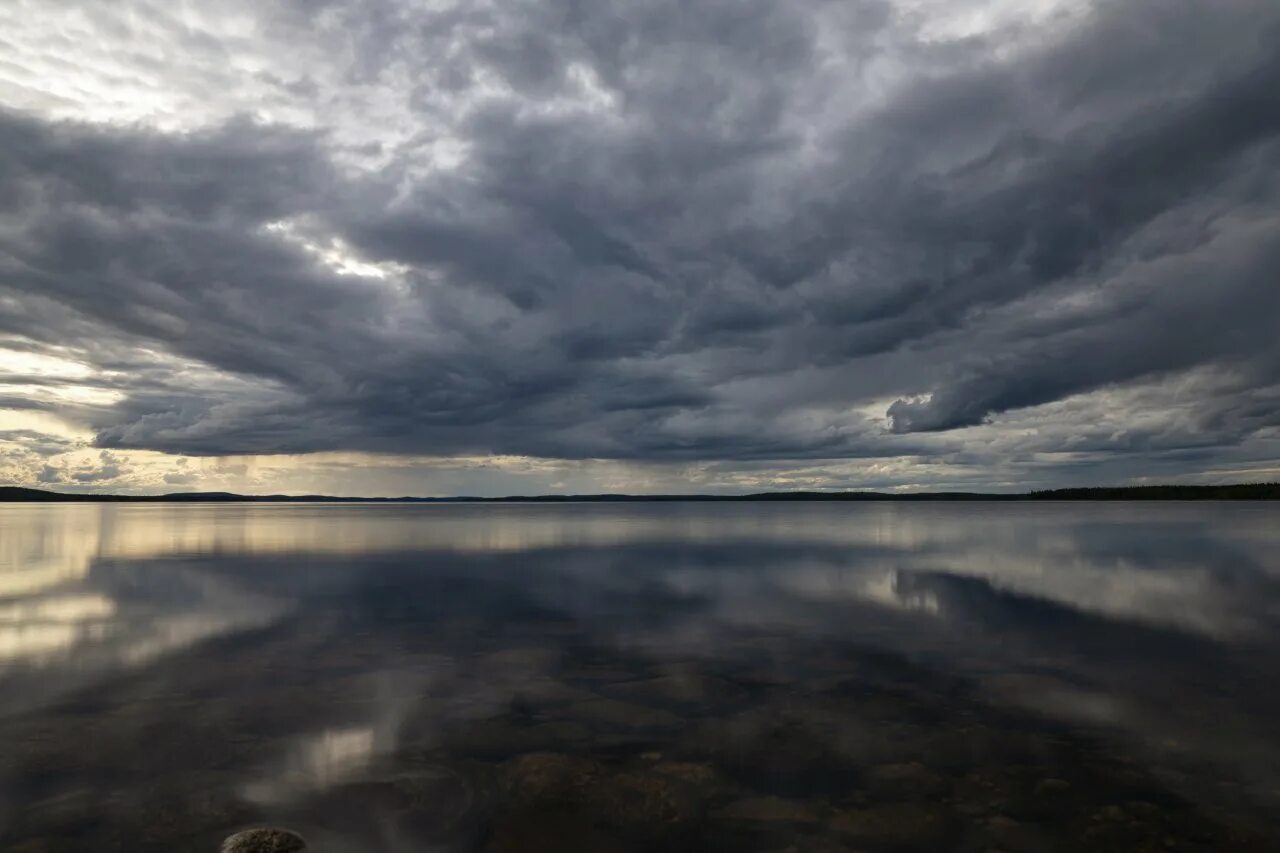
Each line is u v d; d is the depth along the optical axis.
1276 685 13.09
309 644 16.80
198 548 46.09
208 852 7.29
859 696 12.48
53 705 12.04
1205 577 28.83
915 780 8.97
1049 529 66.38
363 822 7.88
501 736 10.56
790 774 9.19
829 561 35.81
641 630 18.30
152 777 9.09
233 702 12.21
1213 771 9.19
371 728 10.89
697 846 7.39
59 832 7.67
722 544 48.31
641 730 10.80
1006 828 7.75
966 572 30.75
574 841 7.50
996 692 12.70
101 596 24.59
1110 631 17.95
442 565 34.84
